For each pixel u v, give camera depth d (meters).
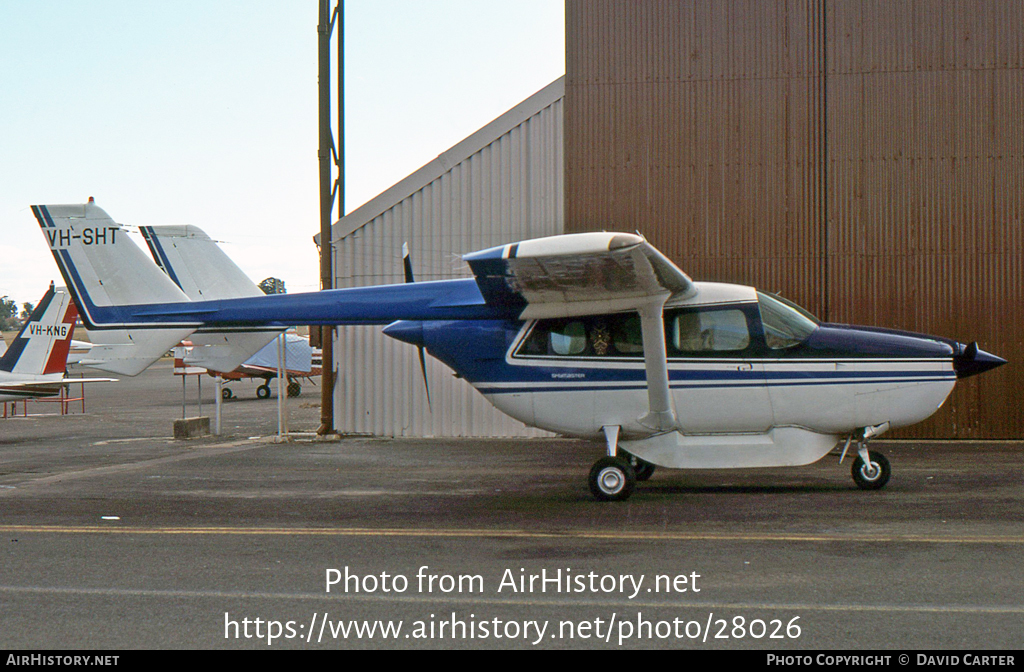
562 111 14.32
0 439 16.16
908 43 13.55
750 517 7.25
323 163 14.75
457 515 7.58
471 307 8.59
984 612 4.52
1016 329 13.24
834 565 5.52
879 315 13.55
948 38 13.48
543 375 8.62
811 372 8.27
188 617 4.66
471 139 14.58
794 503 7.90
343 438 14.68
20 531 7.01
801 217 13.73
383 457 12.20
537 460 11.70
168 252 14.75
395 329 9.07
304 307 9.16
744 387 8.33
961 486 8.82
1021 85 13.33
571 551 6.04
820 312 13.67
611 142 14.17
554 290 7.68
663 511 7.62
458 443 13.87
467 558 5.88
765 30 13.88
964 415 13.34
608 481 8.20
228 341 10.58
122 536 6.77
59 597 5.05
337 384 15.01
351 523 7.25
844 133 13.66
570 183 14.24
